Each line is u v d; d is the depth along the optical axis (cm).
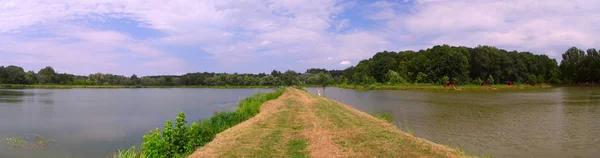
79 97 5738
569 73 10288
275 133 1304
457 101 3984
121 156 1192
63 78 10994
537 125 2058
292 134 1285
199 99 5391
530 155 1357
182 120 1171
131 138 1880
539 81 10050
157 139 1047
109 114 3092
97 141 1780
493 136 1714
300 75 13662
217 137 1270
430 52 11025
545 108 3062
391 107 3244
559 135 1734
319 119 1678
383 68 11369
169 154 1045
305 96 3488
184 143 1117
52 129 2173
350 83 12244
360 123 1510
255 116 1927
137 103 4494
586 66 9781
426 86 8325
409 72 10419
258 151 1012
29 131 2080
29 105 3897
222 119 1723
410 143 1066
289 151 1012
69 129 2178
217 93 7806
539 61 10906
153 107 3856
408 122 2197
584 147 1477
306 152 995
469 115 2566
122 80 12244
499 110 2917
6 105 3834
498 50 10088
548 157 1327
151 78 13225
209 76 13762
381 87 8481
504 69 9662
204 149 1059
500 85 8856
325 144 1089
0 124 2378
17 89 8662
